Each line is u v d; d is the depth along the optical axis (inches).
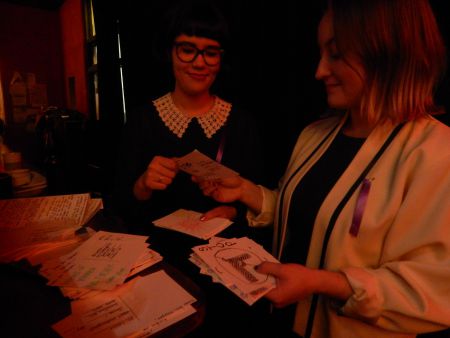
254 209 45.3
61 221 39.3
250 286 26.5
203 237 40.7
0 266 29.7
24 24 119.8
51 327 22.1
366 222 28.0
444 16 38.9
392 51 27.2
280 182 46.4
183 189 53.7
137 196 48.2
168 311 23.8
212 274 28.2
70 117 93.1
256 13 71.7
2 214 40.6
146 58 92.7
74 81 128.2
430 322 24.3
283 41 69.4
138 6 90.0
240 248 32.5
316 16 63.1
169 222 44.8
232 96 79.5
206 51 47.7
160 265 30.2
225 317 49.2
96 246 32.4
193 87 49.7
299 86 68.9
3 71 115.0
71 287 26.0
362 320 27.0
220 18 47.6
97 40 102.0
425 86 28.4
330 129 39.4
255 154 55.2
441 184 25.3
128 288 26.3
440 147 26.5
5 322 22.5
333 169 34.1
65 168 91.0
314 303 31.9
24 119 121.3
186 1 46.8
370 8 26.7
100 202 45.4
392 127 31.1
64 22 126.5
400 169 27.7
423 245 25.3
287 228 38.1
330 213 30.6
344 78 30.6
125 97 100.7
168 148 52.2
